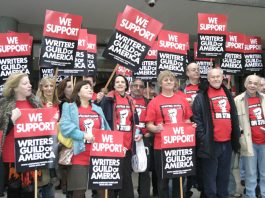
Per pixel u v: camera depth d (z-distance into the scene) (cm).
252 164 437
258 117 439
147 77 540
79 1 682
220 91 401
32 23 821
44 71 543
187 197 496
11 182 316
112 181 324
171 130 357
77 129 329
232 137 397
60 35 418
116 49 418
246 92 446
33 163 300
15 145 294
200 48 508
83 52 489
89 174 318
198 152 384
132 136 411
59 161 331
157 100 389
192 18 816
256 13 782
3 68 435
